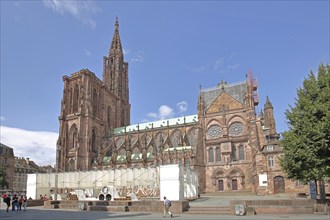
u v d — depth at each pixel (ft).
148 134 424.46
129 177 222.28
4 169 406.62
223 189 319.47
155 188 211.61
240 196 255.50
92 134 433.48
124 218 112.88
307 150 122.21
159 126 440.45
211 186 325.62
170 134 409.08
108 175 229.45
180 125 404.57
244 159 322.96
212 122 354.74
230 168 320.70
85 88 431.43
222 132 341.62
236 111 343.46
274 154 257.75
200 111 362.12
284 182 248.11
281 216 111.86
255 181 284.00
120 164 392.06
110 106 490.49
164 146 377.71
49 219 111.75
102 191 193.36
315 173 122.83
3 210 167.94
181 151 341.41
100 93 468.75
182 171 170.71
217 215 122.52
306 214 117.70
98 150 430.20
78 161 390.01
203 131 354.13
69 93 449.89
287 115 143.54
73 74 451.12
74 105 440.04
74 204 175.42
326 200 123.13
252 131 307.78
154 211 144.15
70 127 425.28
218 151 338.54
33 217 120.98
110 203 159.94
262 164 261.24
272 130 387.75
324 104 125.49
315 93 134.51
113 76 529.45
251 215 119.34
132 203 153.99
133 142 431.43
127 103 550.36
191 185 230.27
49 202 182.50
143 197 204.95
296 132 135.13
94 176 234.17
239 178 313.94
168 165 165.78
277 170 252.83
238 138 330.75
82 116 414.62
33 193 237.25
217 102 359.87
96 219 109.91
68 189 240.32
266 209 124.47
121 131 463.83
